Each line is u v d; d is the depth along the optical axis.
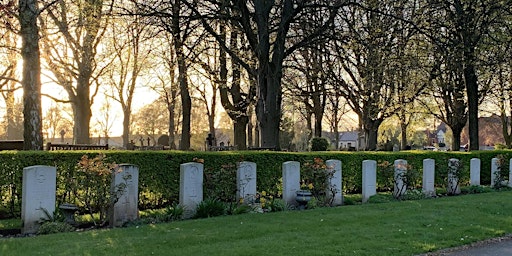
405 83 26.98
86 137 28.34
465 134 72.00
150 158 12.51
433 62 25.73
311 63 27.94
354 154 17.31
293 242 7.67
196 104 56.91
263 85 19.58
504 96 32.53
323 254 6.96
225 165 12.33
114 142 69.19
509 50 23.67
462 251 7.59
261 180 14.53
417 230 8.95
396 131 57.09
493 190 17.84
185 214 10.73
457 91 31.69
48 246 7.29
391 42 23.73
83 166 9.73
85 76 27.91
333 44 25.34
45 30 23.61
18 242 7.61
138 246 7.28
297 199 12.68
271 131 19.58
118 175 9.84
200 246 7.32
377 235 8.41
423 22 22.72
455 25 21.67
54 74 28.55
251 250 7.07
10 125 46.66
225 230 8.66
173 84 26.41
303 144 48.25
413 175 15.37
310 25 19.89
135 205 10.21
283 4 19.89
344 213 10.96
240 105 30.05
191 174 11.02
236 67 25.75
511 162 19.00
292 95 30.44
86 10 19.00
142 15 17.25
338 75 30.06
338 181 13.91
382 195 14.89
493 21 22.14
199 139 63.28
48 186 9.27
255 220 9.86
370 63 23.95
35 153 11.01
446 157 19.75
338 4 19.72
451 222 9.88
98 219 10.27
